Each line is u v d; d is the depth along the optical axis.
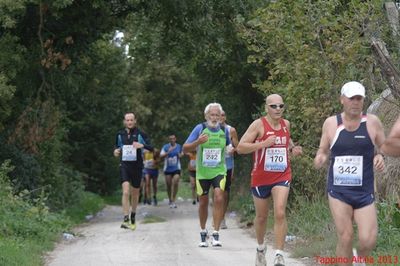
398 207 13.19
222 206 15.41
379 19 15.70
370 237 8.99
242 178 27.61
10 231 15.62
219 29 25.27
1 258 12.38
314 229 15.16
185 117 52.16
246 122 29.28
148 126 53.47
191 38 26.08
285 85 17.39
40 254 14.48
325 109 16.06
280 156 11.75
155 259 13.58
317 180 16.80
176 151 30.48
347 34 15.81
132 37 30.73
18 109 21.92
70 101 32.62
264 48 18.80
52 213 19.83
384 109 15.22
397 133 8.87
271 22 16.80
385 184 14.02
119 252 14.69
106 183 40.38
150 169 33.00
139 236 17.75
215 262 13.12
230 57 27.11
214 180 15.34
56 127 23.06
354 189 9.23
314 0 16.95
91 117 37.19
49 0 20.39
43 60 21.59
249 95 28.81
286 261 13.06
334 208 9.28
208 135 15.29
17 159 21.20
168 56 32.12
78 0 22.28
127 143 19.45
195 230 19.19
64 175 26.73
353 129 9.24
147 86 51.47
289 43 16.61
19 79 21.78
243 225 20.05
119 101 38.22
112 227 20.48
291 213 17.20
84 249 15.42
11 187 18.75
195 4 24.31
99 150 38.91
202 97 34.91
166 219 23.30
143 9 24.91
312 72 15.98
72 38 22.83
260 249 12.08
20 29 21.84
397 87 14.23
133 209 19.67
